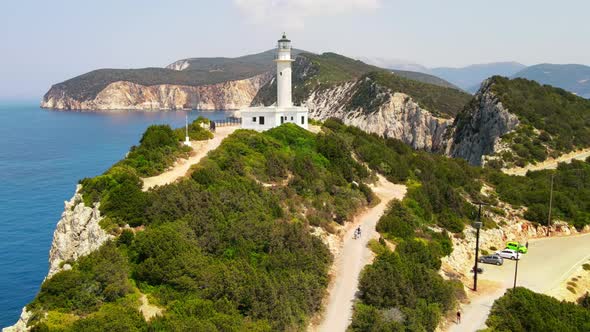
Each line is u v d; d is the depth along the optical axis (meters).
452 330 35.34
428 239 48.59
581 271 51.28
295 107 69.94
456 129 133.25
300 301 30.27
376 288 33.62
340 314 32.03
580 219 66.06
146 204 33.84
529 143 97.56
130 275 27.77
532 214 65.25
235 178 42.78
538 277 48.97
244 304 27.36
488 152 109.19
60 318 23.66
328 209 46.28
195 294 26.64
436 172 69.69
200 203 35.25
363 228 46.50
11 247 66.62
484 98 121.12
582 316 38.66
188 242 30.17
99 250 29.12
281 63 69.12
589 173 82.56
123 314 23.03
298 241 36.44
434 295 36.69
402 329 30.28
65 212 36.88
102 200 34.91
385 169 64.31
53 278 26.20
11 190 97.69
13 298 52.25
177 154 48.09
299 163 51.84
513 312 38.19
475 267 44.38
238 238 33.12
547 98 119.00
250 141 54.09
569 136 102.94
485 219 61.06
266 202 41.03
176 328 22.02
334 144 60.41
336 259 39.69
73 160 132.62
